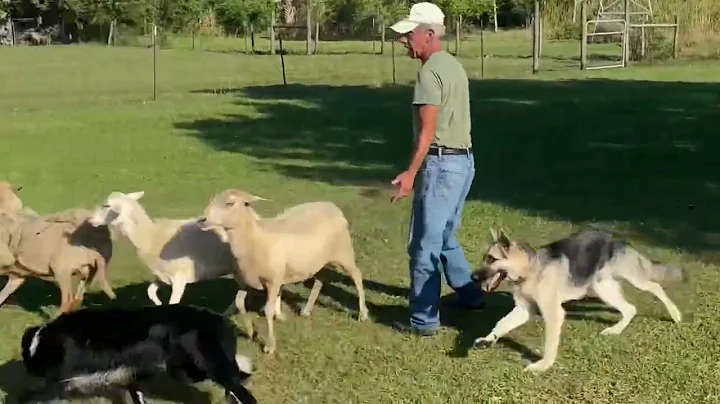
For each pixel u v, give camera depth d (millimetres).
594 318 6926
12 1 53219
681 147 15375
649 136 16750
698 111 20438
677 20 37875
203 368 4969
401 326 6773
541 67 34406
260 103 23109
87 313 5078
